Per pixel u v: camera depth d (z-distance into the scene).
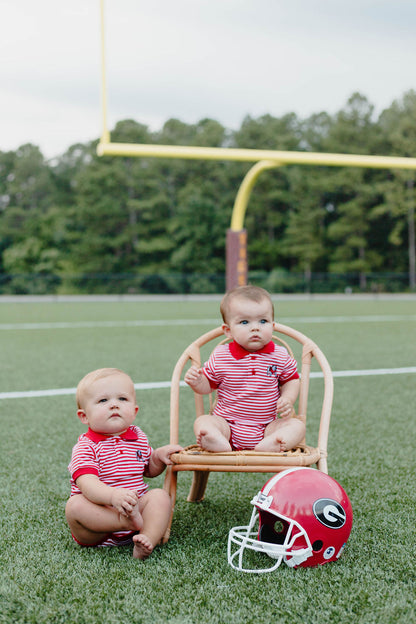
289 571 2.03
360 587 1.92
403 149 40.31
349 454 3.50
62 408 4.74
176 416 2.49
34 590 1.91
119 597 1.87
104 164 46.44
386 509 2.63
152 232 45.59
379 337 9.88
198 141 46.12
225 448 2.26
